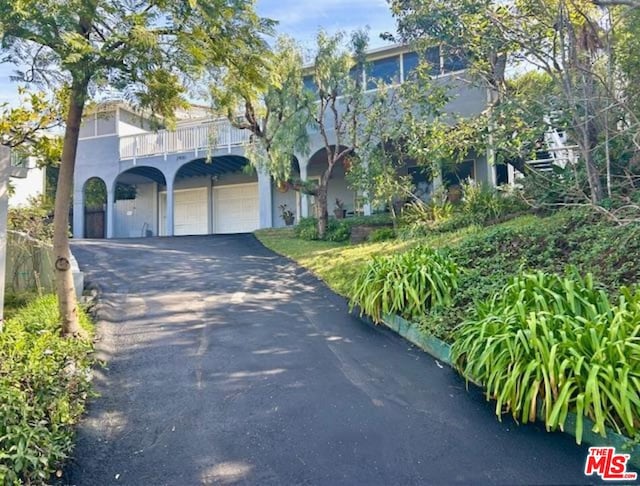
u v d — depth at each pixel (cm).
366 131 1173
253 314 656
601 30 793
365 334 563
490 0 745
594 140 786
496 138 798
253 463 311
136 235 2180
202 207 2127
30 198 916
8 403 298
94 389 423
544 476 285
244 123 1207
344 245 1193
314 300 726
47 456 288
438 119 885
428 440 330
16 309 638
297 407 385
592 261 559
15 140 755
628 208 620
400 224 1153
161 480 296
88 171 1917
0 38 423
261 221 1703
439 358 476
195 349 524
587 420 313
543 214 891
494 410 366
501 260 653
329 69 1213
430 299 566
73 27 444
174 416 376
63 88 530
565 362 326
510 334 368
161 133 1816
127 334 577
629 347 319
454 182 1445
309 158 1526
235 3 500
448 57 941
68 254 533
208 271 953
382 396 400
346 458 312
